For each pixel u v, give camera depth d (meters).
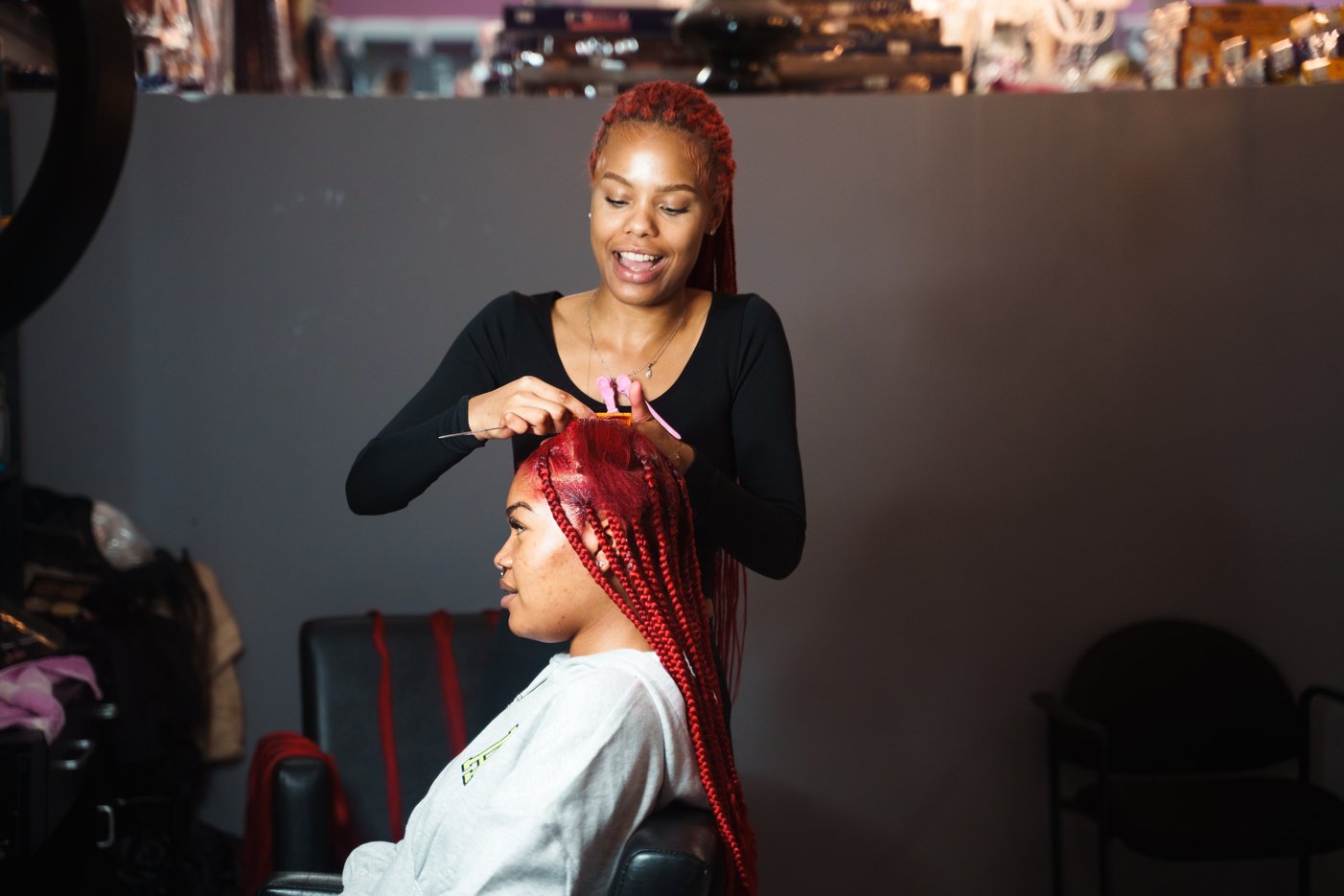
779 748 2.79
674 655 1.21
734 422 1.68
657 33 2.82
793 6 2.81
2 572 2.49
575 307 1.70
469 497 2.71
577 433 1.22
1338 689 2.82
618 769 1.16
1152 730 2.72
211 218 2.65
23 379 2.65
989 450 2.77
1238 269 2.77
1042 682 2.81
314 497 2.70
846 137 2.71
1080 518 2.79
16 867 1.87
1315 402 2.79
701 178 1.55
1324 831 2.46
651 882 1.14
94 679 2.21
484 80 2.99
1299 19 2.92
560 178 2.68
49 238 0.73
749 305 1.69
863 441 2.76
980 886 2.83
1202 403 2.79
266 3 3.54
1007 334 2.75
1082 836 2.84
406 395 2.70
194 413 2.68
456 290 2.69
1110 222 2.75
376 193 2.67
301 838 1.97
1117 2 3.12
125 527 2.58
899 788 2.81
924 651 2.79
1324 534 2.81
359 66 5.80
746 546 1.52
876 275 2.73
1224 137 2.74
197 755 2.56
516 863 1.14
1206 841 2.43
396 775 2.29
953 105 2.72
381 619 2.40
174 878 2.43
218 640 2.65
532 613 1.24
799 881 2.81
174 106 2.64
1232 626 2.82
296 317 2.68
